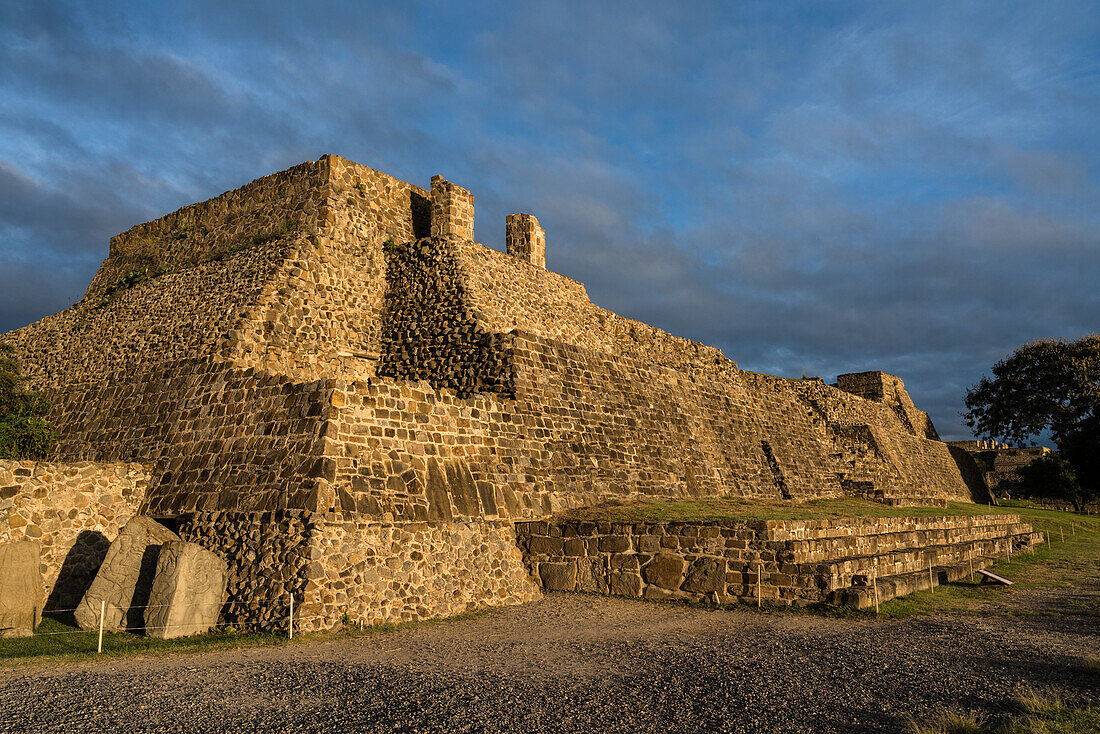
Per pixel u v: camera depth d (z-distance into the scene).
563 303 31.14
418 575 16.66
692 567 18.64
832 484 40.72
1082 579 24.27
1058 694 10.30
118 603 15.27
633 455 27.14
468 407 20.89
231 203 29.23
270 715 9.26
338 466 16.50
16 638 14.13
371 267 27.52
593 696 10.16
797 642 13.85
